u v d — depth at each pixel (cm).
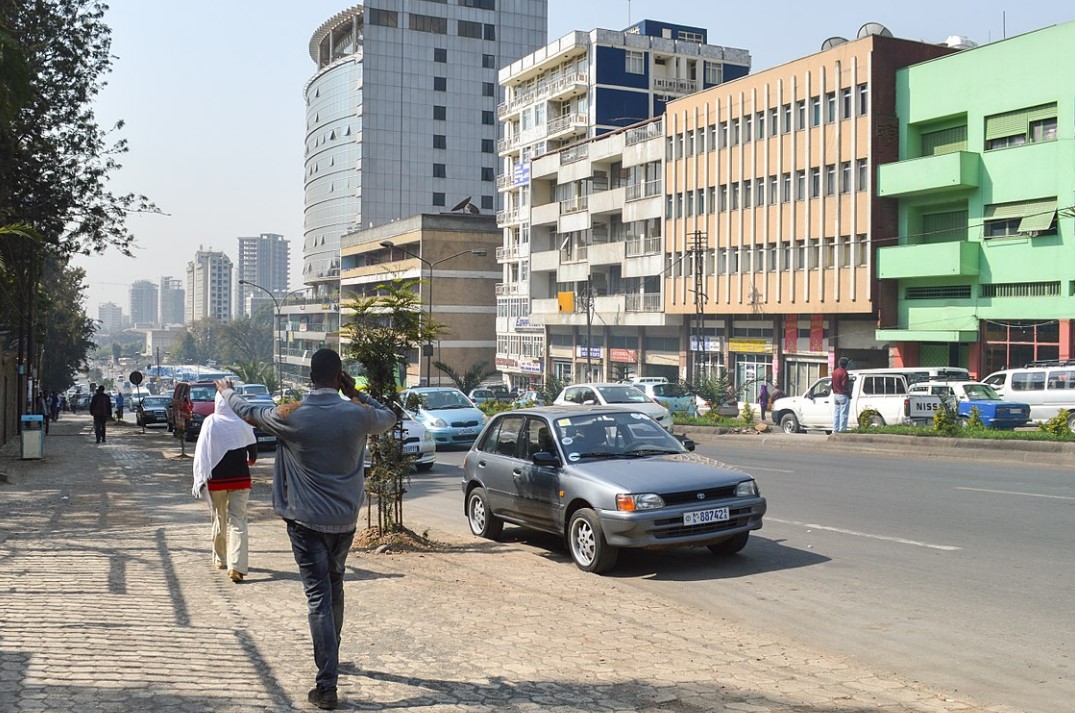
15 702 476
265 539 1125
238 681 528
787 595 860
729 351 5100
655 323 5556
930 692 566
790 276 4591
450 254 8244
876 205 4153
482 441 1231
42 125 2719
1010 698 570
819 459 2080
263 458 2547
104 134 2833
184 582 834
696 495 966
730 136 4978
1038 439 1966
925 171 3891
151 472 2102
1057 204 3528
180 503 1490
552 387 4300
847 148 4262
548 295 7038
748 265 4878
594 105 6744
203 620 679
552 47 7094
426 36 10725
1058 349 3525
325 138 12531
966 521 1184
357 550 1062
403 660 592
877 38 4128
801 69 4516
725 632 709
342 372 541
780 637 711
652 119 5606
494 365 8338
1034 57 3612
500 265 8394
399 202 10631
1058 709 549
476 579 902
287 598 770
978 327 3819
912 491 1471
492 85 10994
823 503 1380
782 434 2788
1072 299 3469
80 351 8488
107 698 488
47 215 2767
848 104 4275
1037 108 3625
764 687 562
